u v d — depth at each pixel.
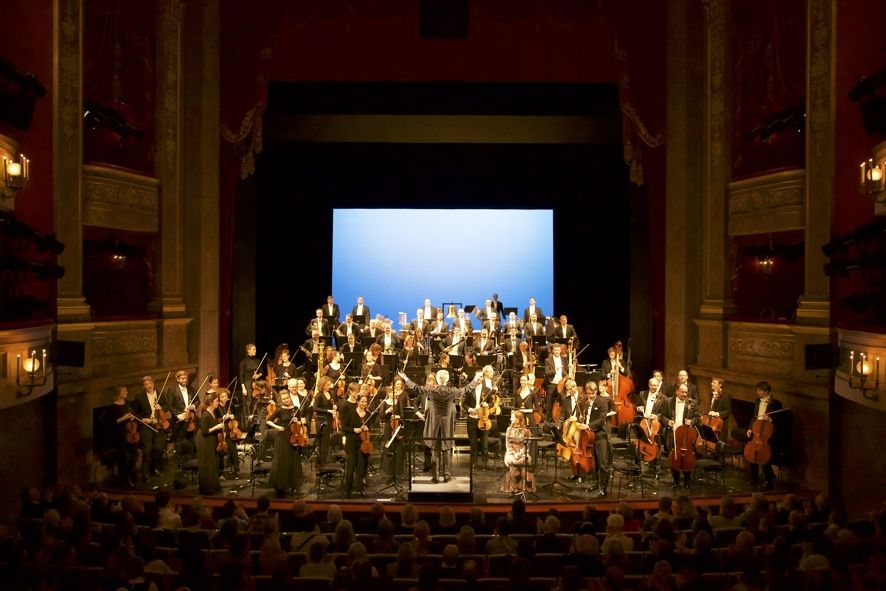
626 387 15.27
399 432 12.90
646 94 17.97
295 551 8.73
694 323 17.28
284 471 12.85
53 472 12.78
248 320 21.25
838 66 13.00
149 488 13.26
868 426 12.15
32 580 6.83
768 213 15.25
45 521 8.63
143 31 16.36
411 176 23.81
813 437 13.32
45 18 12.83
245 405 16.17
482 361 17.42
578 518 11.93
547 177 23.70
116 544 7.84
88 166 14.70
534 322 20.36
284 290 23.14
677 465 13.09
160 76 16.52
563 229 24.02
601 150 22.28
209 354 17.50
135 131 15.75
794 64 15.03
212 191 17.56
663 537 8.39
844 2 12.88
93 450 14.19
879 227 10.98
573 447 12.96
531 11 18.27
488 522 11.65
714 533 8.88
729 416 14.92
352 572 6.55
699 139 17.16
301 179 23.22
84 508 8.95
